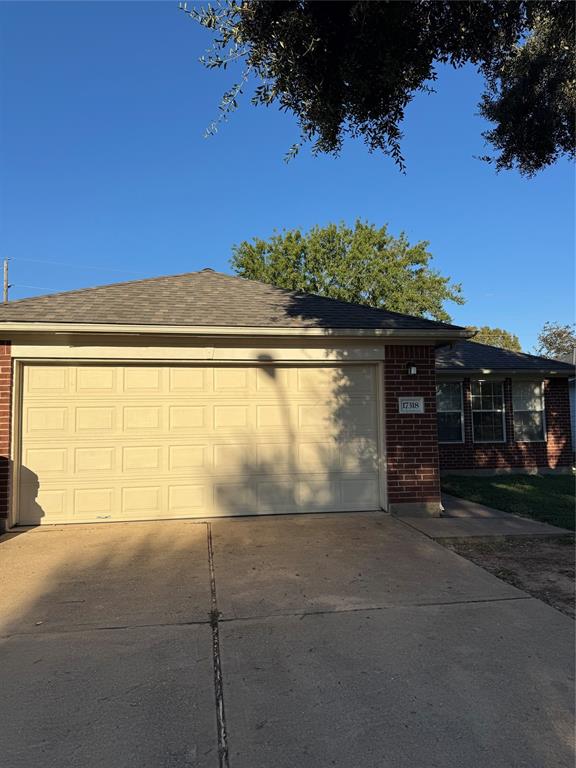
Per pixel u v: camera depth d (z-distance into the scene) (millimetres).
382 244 31516
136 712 3074
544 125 6309
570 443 15133
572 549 6430
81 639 4012
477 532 7102
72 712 3076
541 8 4570
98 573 5496
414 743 2801
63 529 7305
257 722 2977
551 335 42625
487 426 14844
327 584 5152
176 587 5086
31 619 4371
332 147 4613
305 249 31438
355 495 8352
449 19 4047
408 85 4207
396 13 3641
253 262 31812
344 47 3830
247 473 8086
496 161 6949
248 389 8180
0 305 7969
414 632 4102
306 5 3684
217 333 7754
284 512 8141
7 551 6273
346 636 4035
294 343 8156
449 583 5188
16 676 3482
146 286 9484
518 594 4895
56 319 7477
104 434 7770
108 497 7727
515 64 5914
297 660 3674
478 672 3506
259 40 3740
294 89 4031
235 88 3934
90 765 2637
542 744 2789
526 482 12641
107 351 7715
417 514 8195
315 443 8289
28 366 7641
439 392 14711
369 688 3316
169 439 7926
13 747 2768
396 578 5324
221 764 2645
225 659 3691
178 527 7391
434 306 30891
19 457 7523
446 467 14508
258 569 5594
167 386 7973
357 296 30875
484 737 2844
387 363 8352
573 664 3613
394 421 8281
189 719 3006
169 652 3797
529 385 15141
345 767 2625
